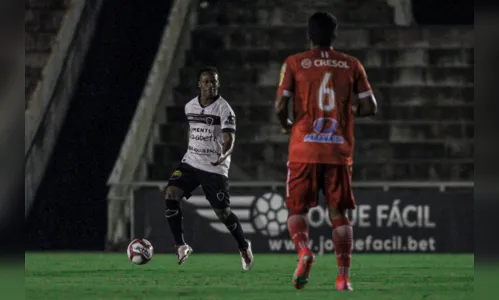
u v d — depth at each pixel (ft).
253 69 208.44
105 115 212.23
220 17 224.12
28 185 190.90
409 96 201.98
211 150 112.37
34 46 222.89
